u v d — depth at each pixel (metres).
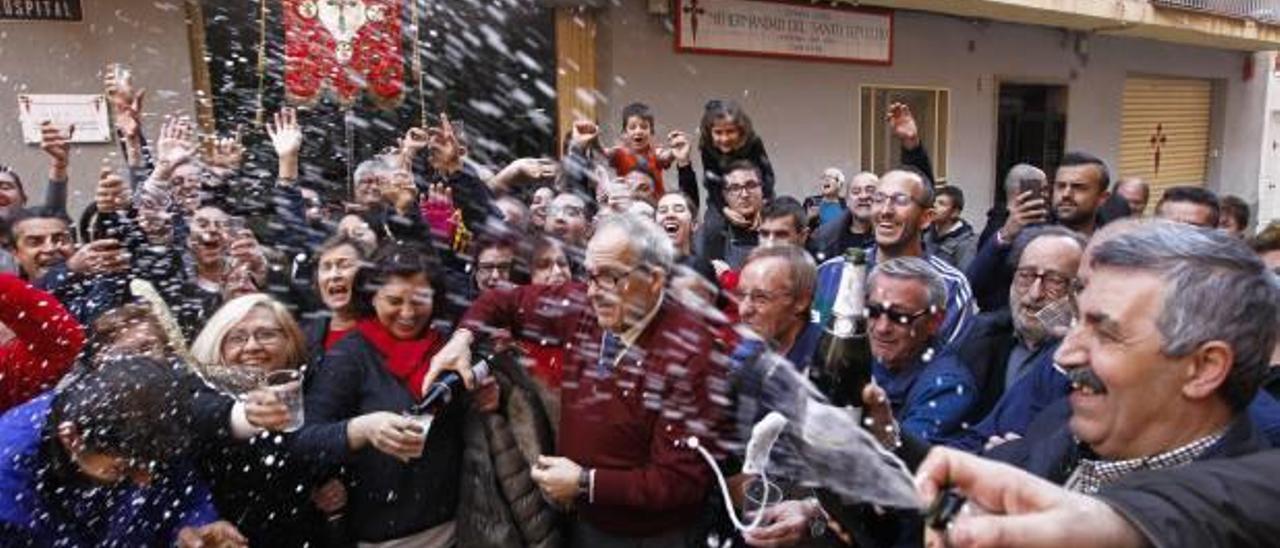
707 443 1.68
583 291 2.01
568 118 5.50
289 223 3.14
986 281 2.88
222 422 1.63
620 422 1.77
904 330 1.85
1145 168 10.91
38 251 2.78
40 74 4.05
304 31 4.46
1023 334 1.99
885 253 2.85
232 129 4.43
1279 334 0.92
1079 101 9.52
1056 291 1.94
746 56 6.28
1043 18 8.12
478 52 5.12
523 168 3.29
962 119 8.19
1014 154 9.17
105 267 2.53
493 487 1.86
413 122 4.83
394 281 1.95
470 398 1.89
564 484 1.75
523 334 1.98
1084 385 0.92
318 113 4.54
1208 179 12.16
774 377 1.50
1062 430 1.21
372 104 4.68
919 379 1.87
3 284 1.85
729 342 1.68
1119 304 0.88
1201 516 0.71
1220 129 12.00
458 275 2.60
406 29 4.76
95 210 2.91
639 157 3.72
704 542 1.77
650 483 1.72
